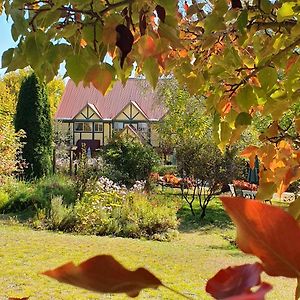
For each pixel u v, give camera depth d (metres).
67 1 1.23
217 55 1.86
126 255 7.85
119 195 12.62
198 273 6.87
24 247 7.86
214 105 1.74
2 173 14.59
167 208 12.35
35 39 1.22
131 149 18.62
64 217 11.09
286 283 5.63
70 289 5.50
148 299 5.20
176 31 1.22
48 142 19.56
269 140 1.71
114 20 1.17
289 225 0.33
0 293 5.31
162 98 19.36
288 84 1.54
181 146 14.37
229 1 1.70
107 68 1.25
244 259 8.12
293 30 1.43
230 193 14.21
